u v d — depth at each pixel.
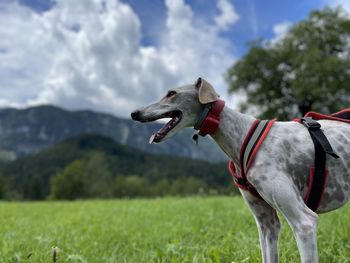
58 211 2.99
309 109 8.96
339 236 1.21
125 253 1.30
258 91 9.27
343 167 0.80
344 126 0.85
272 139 0.81
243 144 0.82
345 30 9.07
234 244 1.23
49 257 1.14
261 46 9.30
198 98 0.85
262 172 0.78
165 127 0.86
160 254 1.19
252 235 1.36
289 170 0.79
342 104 8.46
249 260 1.04
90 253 1.28
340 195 0.81
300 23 9.41
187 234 1.56
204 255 1.16
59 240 1.47
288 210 0.76
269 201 0.79
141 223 1.97
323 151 0.79
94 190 17.23
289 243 1.16
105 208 3.01
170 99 0.86
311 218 0.75
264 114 9.27
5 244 1.36
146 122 0.87
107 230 1.76
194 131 0.88
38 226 2.02
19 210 3.21
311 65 8.27
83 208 3.13
